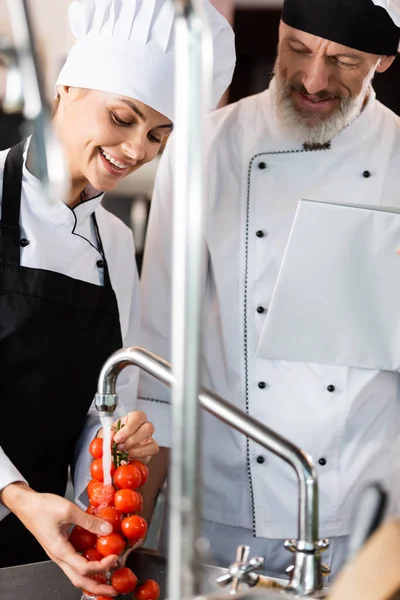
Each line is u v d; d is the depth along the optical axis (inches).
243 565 35.8
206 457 70.2
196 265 24.5
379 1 59.9
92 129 57.9
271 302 62.2
